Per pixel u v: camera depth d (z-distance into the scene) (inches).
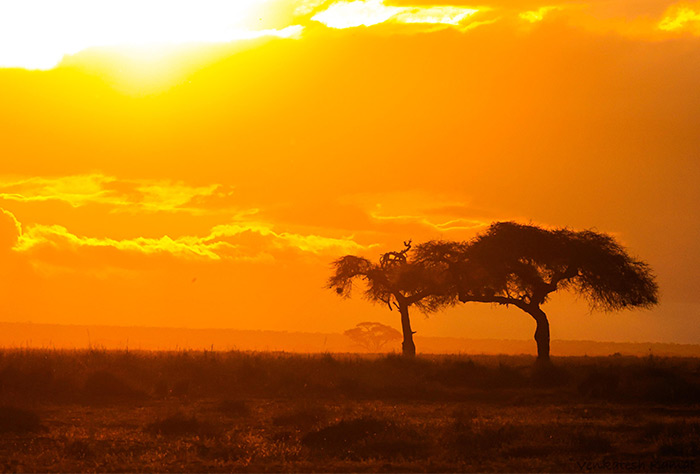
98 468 2237.9
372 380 4306.1
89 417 3257.9
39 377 4003.4
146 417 3270.2
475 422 2994.6
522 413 3425.2
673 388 3971.5
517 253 6402.6
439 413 3425.2
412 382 4274.1
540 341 6378.0
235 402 3511.3
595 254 6422.2
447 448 2509.8
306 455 2433.6
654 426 2765.7
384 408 3582.7
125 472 2203.5
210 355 4928.6
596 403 3828.7
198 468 2249.0
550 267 6382.9
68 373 4087.1
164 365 4480.8
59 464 2278.5
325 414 3144.7
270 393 4133.9
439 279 7081.7
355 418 2928.2
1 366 4124.0
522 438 2625.5
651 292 6638.8
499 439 2571.4
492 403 3887.8
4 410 2893.7
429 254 6948.8
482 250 6540.4
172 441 2637.8
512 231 6535.4
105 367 4311.0
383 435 2615.7
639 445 2549.2
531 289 6407.5
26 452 2444.6
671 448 2439.7
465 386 4434.1
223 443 2573.8
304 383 4259.4
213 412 3415.4
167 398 3937.0
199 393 4077.3
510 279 6476.4
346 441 2588.6
